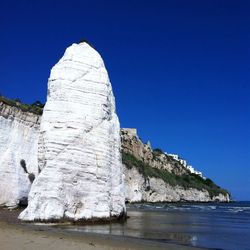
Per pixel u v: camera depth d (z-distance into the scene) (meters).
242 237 24.08
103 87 28.88
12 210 36.31
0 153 40.50
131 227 25.77
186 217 43.06
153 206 79.25
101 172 27.27
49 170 25.59
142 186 107.56
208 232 26.42
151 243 18.55
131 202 98.31
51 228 22.25
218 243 20.77
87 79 28.45
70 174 25.94
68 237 18.56
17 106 44.22
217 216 48.59
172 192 129.75
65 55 28.89
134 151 126.94
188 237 22.75
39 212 24.72
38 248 15.06
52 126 26.73
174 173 152.75
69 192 25.67
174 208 71.94
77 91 27.92
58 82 27.81
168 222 33.28
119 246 16.78
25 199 41.22
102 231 22.47
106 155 27.89
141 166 116.19
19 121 43.41
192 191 148.38
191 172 176.38
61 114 27.11
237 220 41.09
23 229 20.78
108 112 29.12
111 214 28.06
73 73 28.22
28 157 43.84
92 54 29.42
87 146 27.02
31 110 47.84
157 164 140.88
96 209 26.56
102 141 27.84
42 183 25.30
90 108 27.94
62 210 25.12
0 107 41.09
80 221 25.48
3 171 39.62
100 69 29.30
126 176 99.06
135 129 133.88
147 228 26.14
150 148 143.12
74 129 26.91
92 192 26.58
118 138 30.44
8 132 41.94
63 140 26.41
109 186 27.89
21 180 41.03
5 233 18.73
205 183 172.50
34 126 45.06
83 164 26.55
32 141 44.69
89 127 27.48
